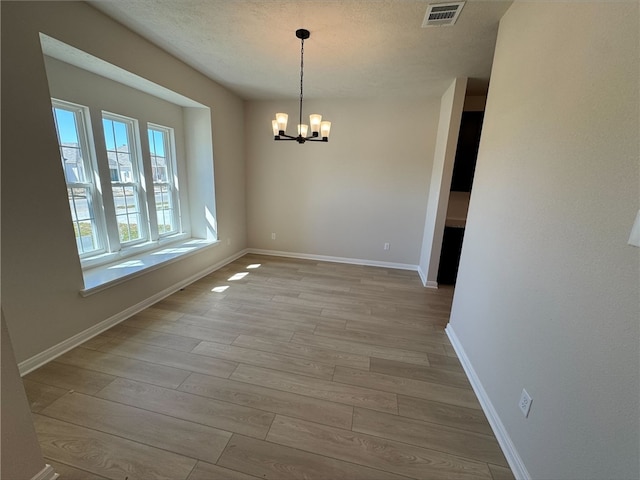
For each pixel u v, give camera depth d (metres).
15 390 1.08
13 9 1.59
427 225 3.99
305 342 2.34
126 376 1.86
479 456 1.41
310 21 2.07
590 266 0.98
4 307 1.72
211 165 3.77
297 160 4.44
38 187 1.81
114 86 2.67
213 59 2.84
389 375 1.98
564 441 1.06
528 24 1.54
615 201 0.90
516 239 1.51
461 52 2.46
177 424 1.52
